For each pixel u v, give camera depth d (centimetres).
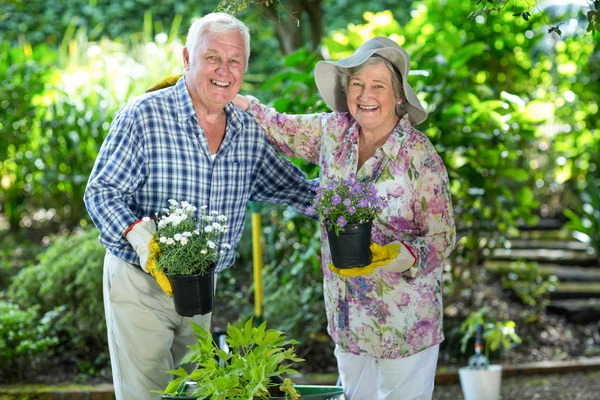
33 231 695
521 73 604
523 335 572
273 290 544
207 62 288
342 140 305
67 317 492
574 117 698
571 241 709
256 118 316
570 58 678
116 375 308
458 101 511
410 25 585
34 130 673
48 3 941
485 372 436
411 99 292
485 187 539
